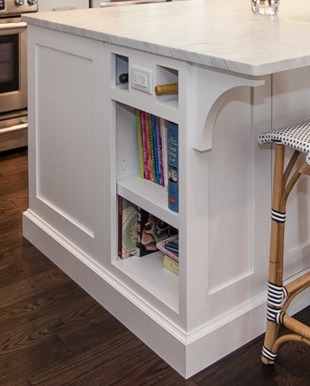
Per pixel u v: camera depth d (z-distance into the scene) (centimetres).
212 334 178
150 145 193
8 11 345
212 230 173
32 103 239
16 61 356
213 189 170
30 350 187
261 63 132
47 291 221
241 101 168
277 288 170
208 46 153
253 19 205
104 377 175
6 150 372
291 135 153
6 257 245
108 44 182
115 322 202
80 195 218
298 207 197
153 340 186
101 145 198
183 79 154
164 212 177
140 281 192
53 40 214
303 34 171
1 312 207
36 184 249
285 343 189
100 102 194
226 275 180
